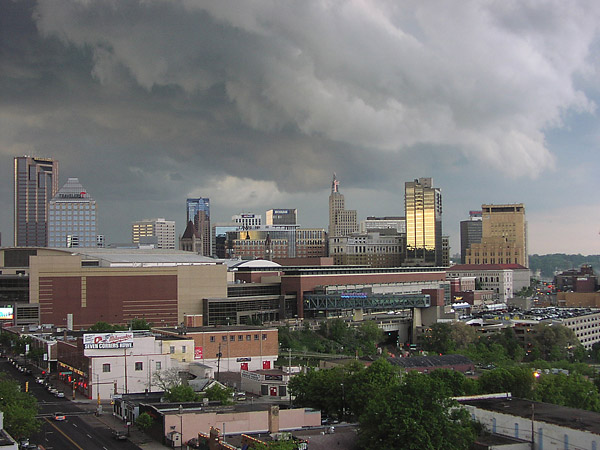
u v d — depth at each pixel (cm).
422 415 11469
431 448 11106
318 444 12000
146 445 13438
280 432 13038
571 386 16862
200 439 12938
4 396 14188
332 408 15212
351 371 17088
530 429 12138
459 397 14262
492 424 12781
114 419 15962
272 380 18888
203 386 17725
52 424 15362
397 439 11425
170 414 13612
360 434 12194
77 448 13150
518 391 16288
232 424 13650
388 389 12706
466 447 11794
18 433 13125
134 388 19225
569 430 11481
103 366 18975
